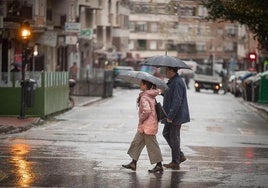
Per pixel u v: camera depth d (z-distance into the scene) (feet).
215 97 316.81
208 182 70.85
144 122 76.74
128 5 484.74
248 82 278.05
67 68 335.67
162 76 400.67
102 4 408.67
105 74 285.43
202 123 160.25
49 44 259.60
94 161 84.89
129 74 77.36
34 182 68.80
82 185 67.56
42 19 249.96
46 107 160.66
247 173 77.46
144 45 631.97
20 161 83.92
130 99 276.62
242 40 540.93
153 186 67.82
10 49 224.33
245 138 124.98
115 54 442.09
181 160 81.46
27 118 150.00
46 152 93.66
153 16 542.98
